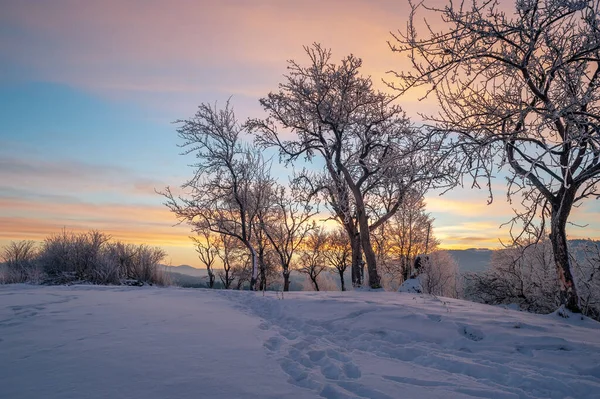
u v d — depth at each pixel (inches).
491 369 205.2
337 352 239.3
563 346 252.4
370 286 743.7
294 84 832.9
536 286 673.6
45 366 196.1
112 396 156.7
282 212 1242.6
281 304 446.6
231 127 1063.6
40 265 909.2
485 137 314.5
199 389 165.0
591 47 320.8
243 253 1353.3
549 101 323.9
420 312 360.8
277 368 196.4
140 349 229.9
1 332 276.7
